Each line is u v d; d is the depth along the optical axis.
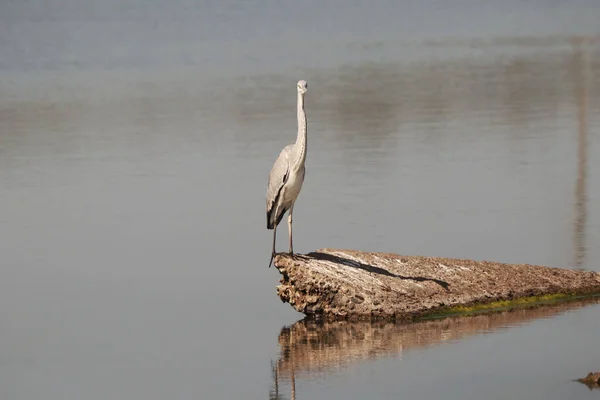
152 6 81.00
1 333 13.94
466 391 11.22
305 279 14.04
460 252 16.89
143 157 25.81
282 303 15.05
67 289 15.88
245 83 39.53
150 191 22.11
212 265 16.97
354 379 11.77
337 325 13.89
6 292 15.71
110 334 13.85
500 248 17.06
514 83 37.28
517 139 26.81
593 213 19.27
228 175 23.45
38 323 14.35
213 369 12.41
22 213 20.50
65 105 35.25
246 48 52.56
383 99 34.56
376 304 13.91
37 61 48.84
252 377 12.07
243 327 13.98
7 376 12.38
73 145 27.73
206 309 14.81
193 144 27.44
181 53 51.03
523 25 60.50
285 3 82.56
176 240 18.39
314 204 20.47
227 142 27.58
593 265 15.92
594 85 35.88
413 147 26.20
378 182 22.30
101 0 86.25
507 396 11.01
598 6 71.00
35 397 11.66
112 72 44.34
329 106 33.50
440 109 32.22
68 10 77.69
